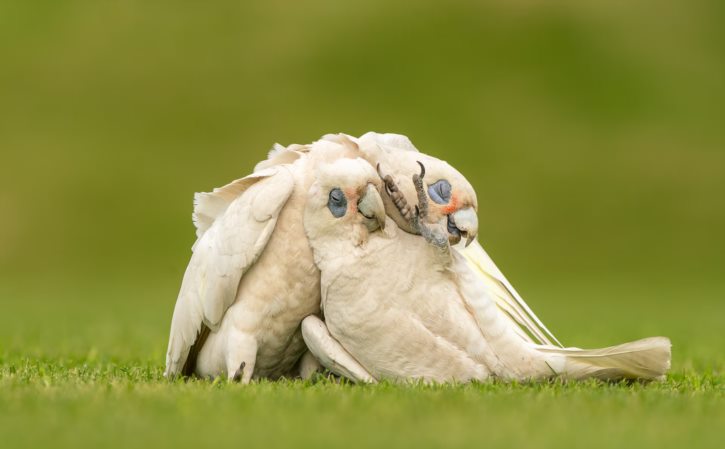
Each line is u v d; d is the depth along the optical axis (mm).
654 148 46688
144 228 42344
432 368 7922
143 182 44812
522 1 55812
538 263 39656
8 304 26203
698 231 41969
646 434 6027
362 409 6676
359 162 7977
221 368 8547
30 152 46719
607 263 40000
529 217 42531
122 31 54281
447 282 8000
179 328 8586
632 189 44625
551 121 48312
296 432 6016
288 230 8156
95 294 31531
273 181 8164
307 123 46906
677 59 52156
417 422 6285
